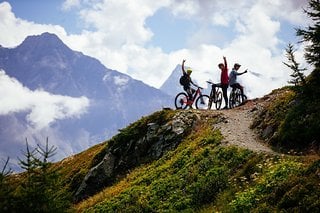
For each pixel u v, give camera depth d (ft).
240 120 109.81
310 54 59.06
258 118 102.68
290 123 83.66
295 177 56.13
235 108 123.54
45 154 46.24
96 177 134.00
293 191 52.90
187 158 98.73
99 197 113.60
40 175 46.14
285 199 52.85
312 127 77.36
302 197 51.24
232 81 125.18
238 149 86.02
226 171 78.95
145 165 121.60
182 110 130.62
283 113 92.99
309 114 81.46
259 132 96.58
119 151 135.64
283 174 62.54
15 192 44.80
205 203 74.74
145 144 128.77
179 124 123.65
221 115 116.06
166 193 86.94
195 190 78.69
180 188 85.20
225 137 97.45
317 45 58.03
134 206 87.20
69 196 47.93
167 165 103.04
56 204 45.91
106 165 134.82
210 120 117.08
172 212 76.13
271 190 60.23
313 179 53.31
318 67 59.06
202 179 80.43
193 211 73.82
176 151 111.24
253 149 84.58
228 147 88.79
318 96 62.34
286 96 100.22
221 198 70.85
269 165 70.54
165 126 126.41
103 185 132.46
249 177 72.54
